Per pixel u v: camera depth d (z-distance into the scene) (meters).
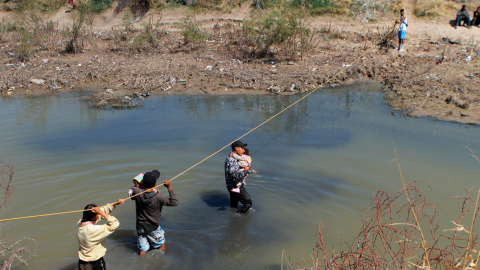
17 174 7.78
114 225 4.58
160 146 9.27
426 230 5.74
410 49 17.77
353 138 9.69
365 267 3.93
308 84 14.50
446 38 18.58
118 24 23.98
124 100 12.98
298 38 18.98
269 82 14.53
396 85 14.16
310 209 6.55
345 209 6.49
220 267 5.16
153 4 24.61
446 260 3.82
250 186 7.36
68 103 12.92
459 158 8.33
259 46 17.47
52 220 6.29
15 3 27.64
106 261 5.28
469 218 6.01
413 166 7.99
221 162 8.37
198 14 23.53
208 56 17.62
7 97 13.74
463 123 10.58
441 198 6.67
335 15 21.58
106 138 9.81
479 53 16.61
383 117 11.26
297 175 7.75
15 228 6.06
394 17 20.81
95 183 7.45
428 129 10.21
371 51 17.70
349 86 14.55
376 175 7.66
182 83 14.90
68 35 20.20
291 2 22.78
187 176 7.80
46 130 10.40
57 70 16.25
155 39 19.42
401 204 6.54
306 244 5.62
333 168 8.02
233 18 22.69
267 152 8.89
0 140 9.65
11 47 20.39
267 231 6.00
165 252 5.51
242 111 11.98
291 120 11.12
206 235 5.93
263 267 5.14
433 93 13.05
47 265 5.20
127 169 8.05
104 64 16.94
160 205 5.27
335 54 17.59
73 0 26.64
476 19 19.42
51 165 8.21
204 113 11.81
